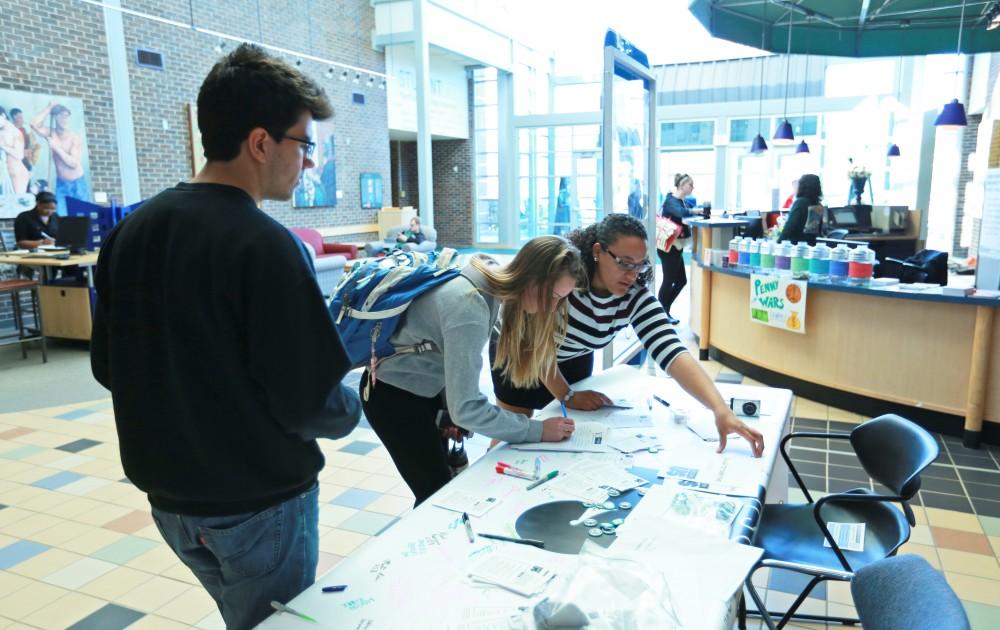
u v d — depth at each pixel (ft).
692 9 22.79
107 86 27.99
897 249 24.43
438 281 5.56
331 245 37.01
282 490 3.78
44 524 9.58
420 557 4.06
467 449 12.03
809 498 6.98
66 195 26.48
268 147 3.58
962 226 37.81
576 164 53.16
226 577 3.83
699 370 6.41
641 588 3.44
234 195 3.54
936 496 10.04
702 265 18.48
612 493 4.93
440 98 51.26
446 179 57.52
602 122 10.16
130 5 29.07
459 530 4.39
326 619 3.48
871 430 6.61
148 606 7.61
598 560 3.73
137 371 3.53
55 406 15.08
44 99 25.44
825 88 47.50
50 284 20.79
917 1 23.88
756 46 26.13
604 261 6.75
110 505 10.18
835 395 14.10
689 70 51.39
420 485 6.25
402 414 6.12
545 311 5.57
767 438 6.07
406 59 48.03
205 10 32.73
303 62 38.86
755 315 15.51
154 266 3.48
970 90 36.88
